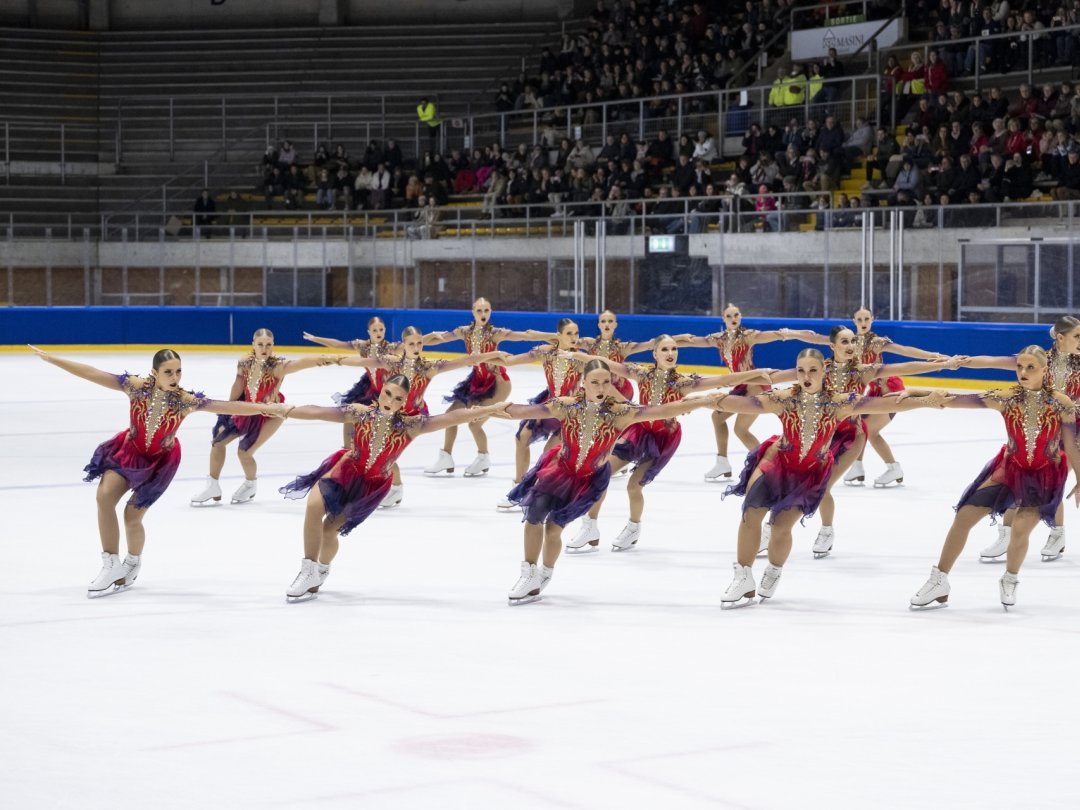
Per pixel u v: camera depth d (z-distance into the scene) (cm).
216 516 1559
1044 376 1074
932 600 1105
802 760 730
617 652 964
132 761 727
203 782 693
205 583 1198
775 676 902
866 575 1251
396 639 1001
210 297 4303
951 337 2973
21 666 918
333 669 915
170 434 1150
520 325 3688
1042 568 1289
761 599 1136
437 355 3750
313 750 745
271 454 2102
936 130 3547
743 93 4100
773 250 3303
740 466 1983
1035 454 1067
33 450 2094
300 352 4081
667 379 1352
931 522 1531
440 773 708
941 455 2080
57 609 1091
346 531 1132
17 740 762
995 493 1082
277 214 4547
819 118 3953
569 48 4922
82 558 1298
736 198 3506
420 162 4716
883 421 1769
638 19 4716
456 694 855
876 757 736
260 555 1327
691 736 772
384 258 4062
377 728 785
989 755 740
